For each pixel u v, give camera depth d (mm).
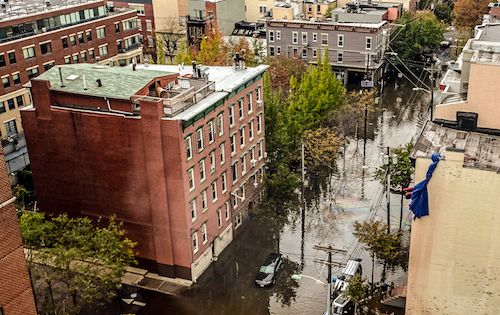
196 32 107812
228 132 52219
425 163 35156
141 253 49531
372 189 64812
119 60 91250
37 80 48000
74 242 43281
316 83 73188
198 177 47656
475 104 38000
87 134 47469
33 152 50688
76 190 50188
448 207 35125
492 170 33250
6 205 25859
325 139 68812
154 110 43688
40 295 46438
